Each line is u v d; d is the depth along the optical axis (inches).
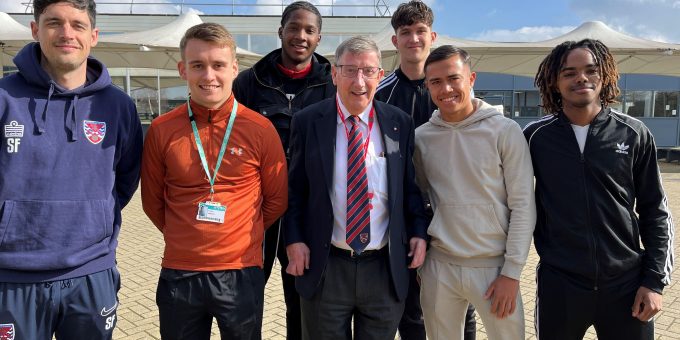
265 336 149.5
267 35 740.0
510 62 454.3
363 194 91.4
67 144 82.8
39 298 81.4
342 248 92.8
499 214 96.3
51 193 80.7
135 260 229.9
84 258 83.1
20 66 81.9
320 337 93.5
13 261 79.2
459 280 98.7
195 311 90.3
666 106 755.4
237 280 91.2
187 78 90.8
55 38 80.8
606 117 92.4
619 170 90.1
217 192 90.7
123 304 173.0
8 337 80.8
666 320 158.7
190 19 421.7
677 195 406.3
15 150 79.6
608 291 90.7
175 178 91.2
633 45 401.4
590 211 90.4
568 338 94.8
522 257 93.0
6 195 79.3
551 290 94.7
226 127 93.1
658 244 91.0
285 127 121.1
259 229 95.7
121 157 93.7
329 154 93.0
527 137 99.2
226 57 90.4
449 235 98.6
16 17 720.3
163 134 92.0
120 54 405.7
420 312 122.4
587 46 92.4
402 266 94.8
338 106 96.3
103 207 85.5
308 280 93.4
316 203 93.3
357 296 93.0
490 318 98.0
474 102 100.8
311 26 122.2
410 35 126.0
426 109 127.6
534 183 97.3
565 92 92.7
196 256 88.7
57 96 83.3
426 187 106.0
